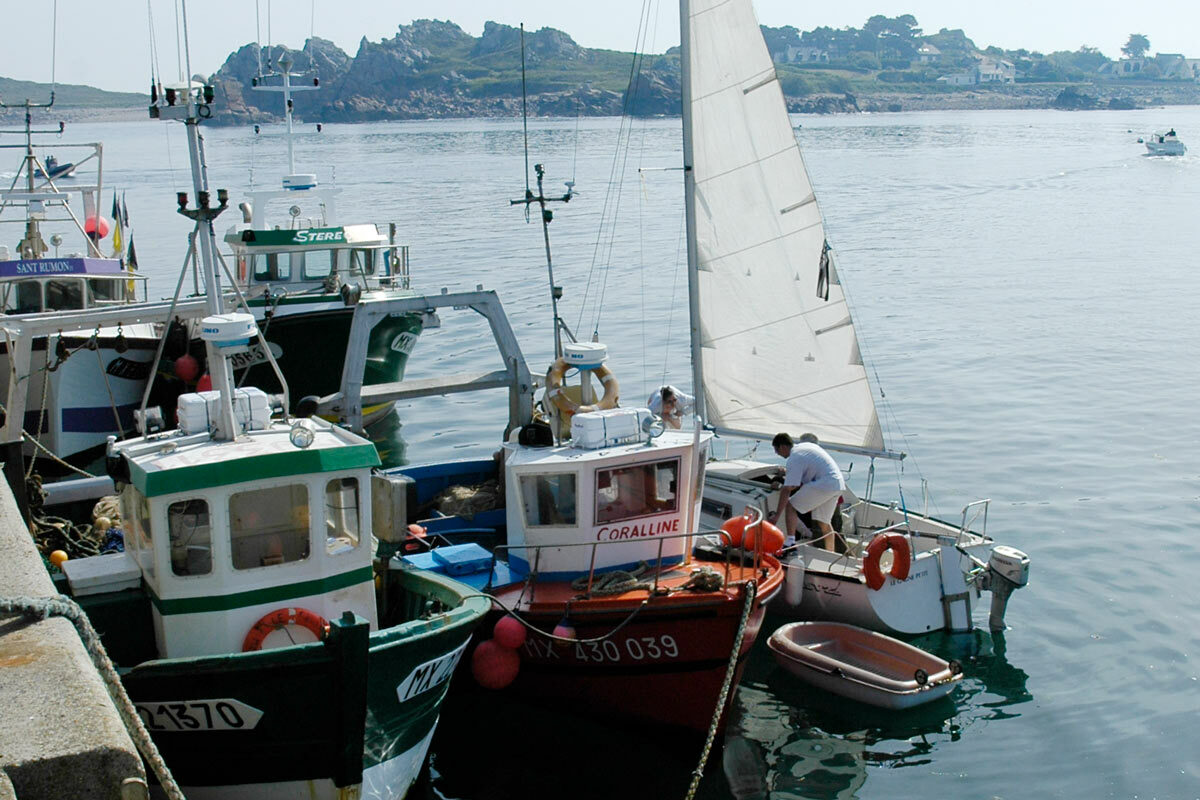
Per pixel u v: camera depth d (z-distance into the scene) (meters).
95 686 6.29
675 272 42.84
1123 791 10.98
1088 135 165.38
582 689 12.66
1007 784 11.20
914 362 29.06
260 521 10.23
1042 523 17.94
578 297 38.44
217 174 91.81
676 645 11.90
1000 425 23.47
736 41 16.06
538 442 12.86
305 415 15.88
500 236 54.25
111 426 21.62
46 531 13.66
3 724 5.87
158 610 10.27
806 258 16.39
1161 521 17.84
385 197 74.25
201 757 9.81
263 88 28.73
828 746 12.04
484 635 12.59
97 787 5.71
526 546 12.62
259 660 9.26
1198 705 12.49
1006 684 13.16
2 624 7.06
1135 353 29.48
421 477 15.92
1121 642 14.01
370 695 9.75
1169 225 57.47
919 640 14.23
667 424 17.00
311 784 9.93
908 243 51.41
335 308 23.47
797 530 15.11
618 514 12.62
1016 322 33.69
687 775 11.70
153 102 11.84
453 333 33.47
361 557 10.65
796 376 17.02
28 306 22.22
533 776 11.67
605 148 122.31
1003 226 57.47
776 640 13.45
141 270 43.31
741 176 16.52
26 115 25.09
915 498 19.28
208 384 19.89
